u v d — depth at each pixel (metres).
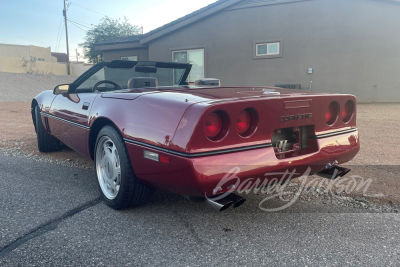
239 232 2.06
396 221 2.22
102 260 1.71
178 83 3.52
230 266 1.67
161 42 11.84
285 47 10.12
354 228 2.12
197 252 1.81
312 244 1.91
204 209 2.43
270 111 1.97
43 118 3.78
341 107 2.40
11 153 4.20
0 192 2.73
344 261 1.73
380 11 9.18
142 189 2.26
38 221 2.17
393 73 9.38
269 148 2.00
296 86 10.12
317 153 2.23
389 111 7.83
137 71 3.17
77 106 2.92
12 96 15.17
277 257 1.77
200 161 1.74
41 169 3.47
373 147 4.25
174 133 1.81
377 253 1.81
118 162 2.35
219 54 10.98
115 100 2.41
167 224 2.16
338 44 9.65
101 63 2.87
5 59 26.50
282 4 9.97
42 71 30.14
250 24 10.44
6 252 1.77
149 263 1.69
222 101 1.82
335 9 9.52
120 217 2.27
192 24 11.23
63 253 1.77
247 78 10.74
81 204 2.49
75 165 3.65
